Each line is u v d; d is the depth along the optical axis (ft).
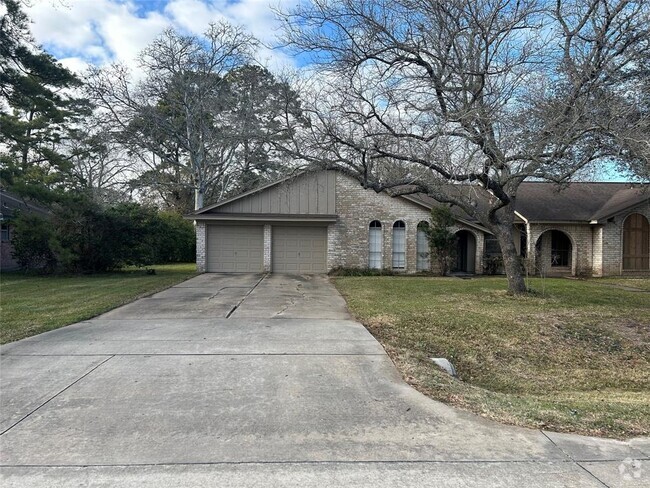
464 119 32.17
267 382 16.83
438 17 34.09
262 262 65.36
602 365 25.07
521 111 33.06
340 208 65.10
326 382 16.93
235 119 71.72
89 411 14.06
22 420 13.39
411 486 9.98
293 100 36.60
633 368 24.82
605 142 31.76
